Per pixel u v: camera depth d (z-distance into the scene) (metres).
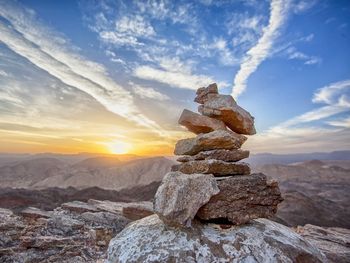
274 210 6.40
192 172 6.94
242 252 5.30
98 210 23.11
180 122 8.14
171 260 5.04
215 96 7.98
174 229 5.79
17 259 12.29
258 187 6.35
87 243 15.22
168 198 5.59
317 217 43.94
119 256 5.52
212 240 5.53
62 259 12.90
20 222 17.83
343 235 21.25
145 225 6.35
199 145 7.31
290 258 5.41
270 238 5.81
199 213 5.96
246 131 7.88
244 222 6.05
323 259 5.93
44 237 14.53
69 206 23.73
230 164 6.75
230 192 6.09
